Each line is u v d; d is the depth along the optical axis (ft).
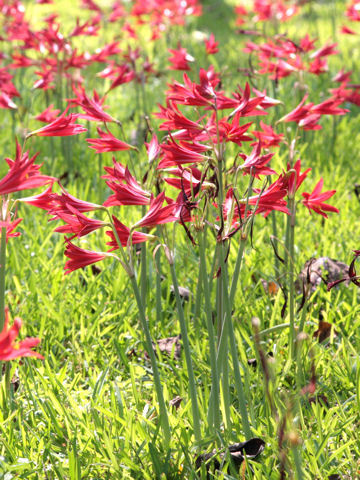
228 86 21.90
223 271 7.20
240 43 31.53
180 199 7.89
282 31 33.86
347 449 7.36
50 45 16.71
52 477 7.43
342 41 33.53
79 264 6.86
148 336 7.05
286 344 9.86
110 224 6.80
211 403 7.48
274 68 14.87
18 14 22.88
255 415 8.06
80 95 9.95
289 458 6.96
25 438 7.63
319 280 11.24
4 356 5.62
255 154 7.54
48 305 10.37
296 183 8.32
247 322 10.19
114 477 7.18
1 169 16.92
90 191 15.96
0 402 8.20
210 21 39.83
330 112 9.92
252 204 7.62
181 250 12.38
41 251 12.21
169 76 25.38
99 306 10.50
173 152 7.13
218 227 7.50
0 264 7.68
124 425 7.60
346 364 8.94
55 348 10.14
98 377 8.92
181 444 7.04
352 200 15.01
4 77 16.70
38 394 8.46
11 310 10.41
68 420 7.81
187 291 11.49
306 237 12.94
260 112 8.00
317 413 7.62
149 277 11.57
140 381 9.09
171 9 25.95
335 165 17.75
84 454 7.42
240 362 8.75
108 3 36.73
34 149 18.78
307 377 8.95
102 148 9.00
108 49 17.07
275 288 11.45
